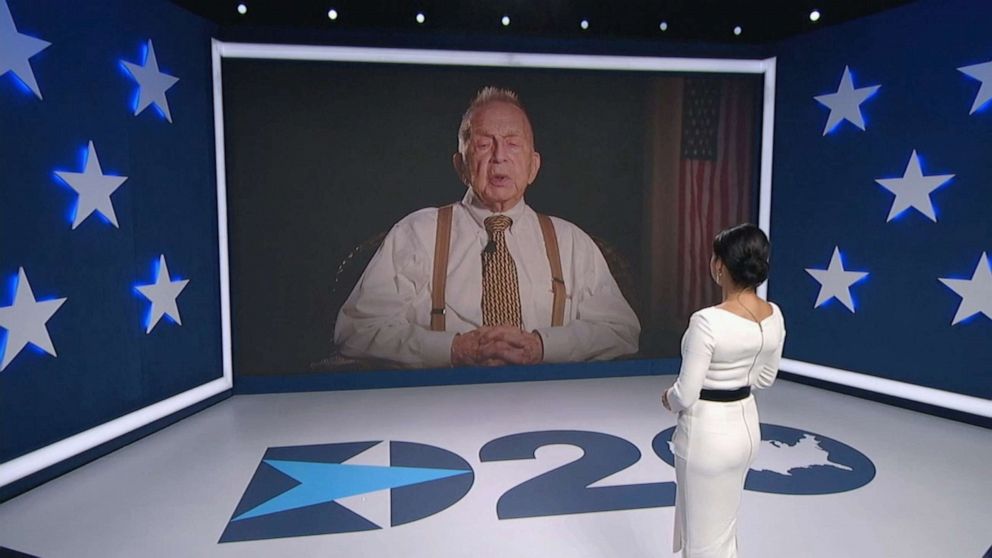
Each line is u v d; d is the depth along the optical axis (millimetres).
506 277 6512
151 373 5160
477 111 6332
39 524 3596
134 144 4898
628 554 3236
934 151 5336
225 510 3758
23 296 4035
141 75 4934
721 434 2236
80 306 4457
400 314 6383
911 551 3250
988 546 3295
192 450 4758
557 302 6621
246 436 5059
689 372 2174
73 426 4426
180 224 5449
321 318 6277
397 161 6250
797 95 6414
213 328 5934
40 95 4102
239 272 6117
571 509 3748
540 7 5930
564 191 6551
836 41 6016
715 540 2307
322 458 4582
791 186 6547
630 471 4316
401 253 6332
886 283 5766
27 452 4086
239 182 6023
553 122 6457
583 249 6633
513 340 6582
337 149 6145
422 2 5777
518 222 6492
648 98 6605
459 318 6477
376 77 6145
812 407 5750
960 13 5098
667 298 6844
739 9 6098
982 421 5152
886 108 5656
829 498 3863
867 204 5863
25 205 4035
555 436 5020
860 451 4645
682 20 6266
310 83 6039
